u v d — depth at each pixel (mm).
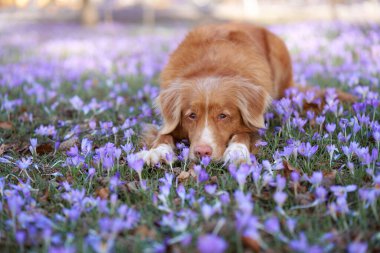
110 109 1908
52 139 1650
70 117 1892
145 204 1246
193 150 1445
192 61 1661
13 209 1170
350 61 2326
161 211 1229
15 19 8602
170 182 1287
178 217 1209
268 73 1714
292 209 1219
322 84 2119
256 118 1528
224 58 1642
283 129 1551
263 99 1556
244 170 1243
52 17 9062
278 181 1212
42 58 3297
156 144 1518
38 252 1123
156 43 4043
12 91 2182
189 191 1286
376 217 1167
